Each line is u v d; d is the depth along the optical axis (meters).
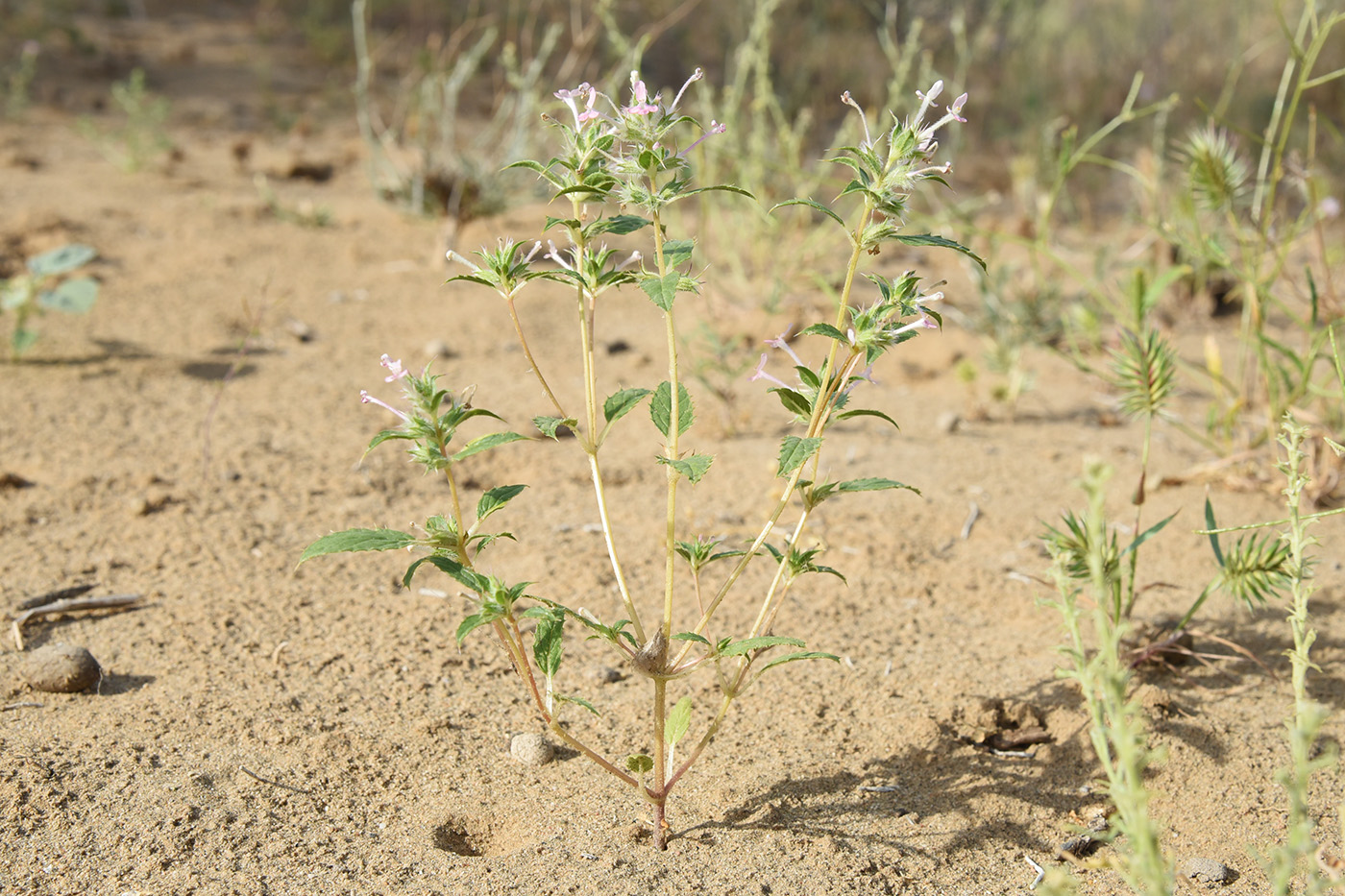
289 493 3.62
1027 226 6.49
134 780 2.31
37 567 3.10
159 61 9.29
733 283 5.64
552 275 2.00
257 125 8.15
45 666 2.58
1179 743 2.53
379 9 10.53
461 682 2.73
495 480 3.80
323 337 4.89
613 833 2.23
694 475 1.85
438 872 2.11
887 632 3.00
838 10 10.72
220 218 6.20
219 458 3.81
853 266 1.96
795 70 9.24
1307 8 3.75
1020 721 2.61
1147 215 6.09
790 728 2.59
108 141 7.43
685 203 6.87
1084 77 9.41
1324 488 3.66
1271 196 3.80
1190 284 5.42
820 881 2.13
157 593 3.02
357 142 7.93
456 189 5.94
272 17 10.80
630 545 3.39
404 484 3.73
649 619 3.00
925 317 1.93
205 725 2.50
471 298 5.39
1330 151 7.92
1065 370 4.99
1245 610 3.10
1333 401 3.97
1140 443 4.26
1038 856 2.23
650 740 2.53
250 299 5.20
